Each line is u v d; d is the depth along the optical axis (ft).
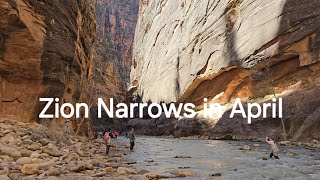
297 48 82.74
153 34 220.84
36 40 51.06
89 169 29.78
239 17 111.45
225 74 118.93
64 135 54.90
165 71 174.81
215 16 126.82
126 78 324.80
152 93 192.44
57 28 62.18
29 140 38.19
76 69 74.38
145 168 33.32
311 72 79.56
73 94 73.67
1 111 50.70
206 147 66.95
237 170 31.89
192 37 144.05
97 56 247.70
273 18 91.45
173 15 186.29
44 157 33.99
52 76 57.88
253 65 97.35
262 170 31.73
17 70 51.88
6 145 34.19
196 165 36.17
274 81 91.91
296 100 76.07
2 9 44.21
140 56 248.52
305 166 34.55
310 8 81.25
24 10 49.37
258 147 62.64
